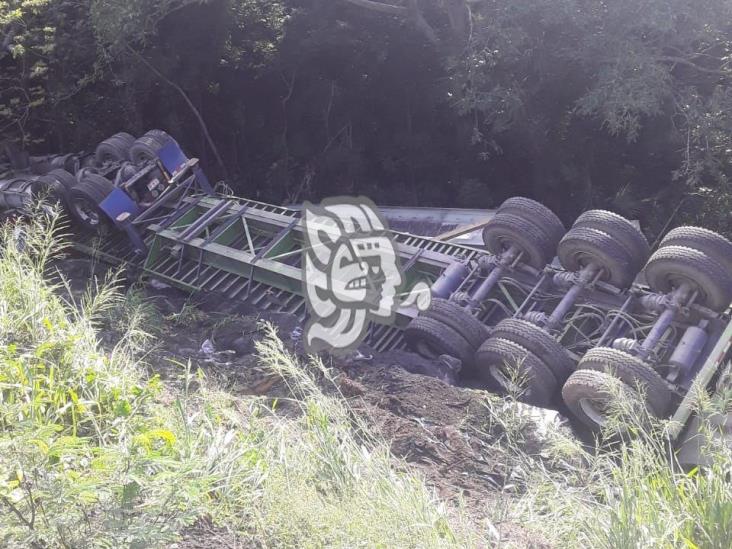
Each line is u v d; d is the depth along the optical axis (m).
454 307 7.55
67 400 3.71
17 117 15.66
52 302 4.66
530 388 6.76
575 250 7.56
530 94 15.18
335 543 2.75
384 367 6.92
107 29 13.73
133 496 2.75
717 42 14.58
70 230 10.74
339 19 16.75
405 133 17.83
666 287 7.19
